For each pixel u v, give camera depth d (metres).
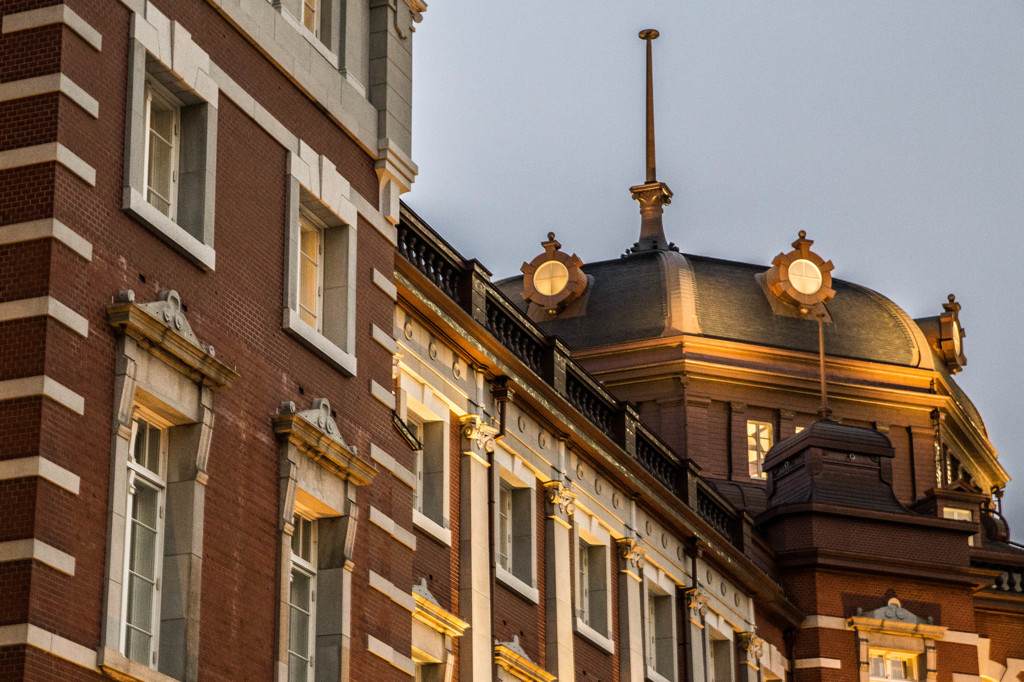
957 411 91.31
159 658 31.50
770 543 71.81
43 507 28.58
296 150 37.81
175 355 32.12
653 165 95.62
